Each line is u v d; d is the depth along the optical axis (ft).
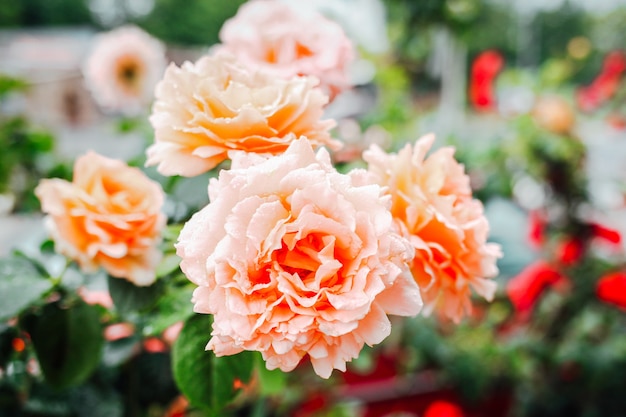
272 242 0.95
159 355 1.83
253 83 1.23
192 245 0.96
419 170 1.19
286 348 0.94
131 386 1.72
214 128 1.14
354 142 2.44
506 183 3.25
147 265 1.34
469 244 1.20
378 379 3.07
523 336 3.28
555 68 3.84
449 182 1.25
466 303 1.24
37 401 1.64
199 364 1.24
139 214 1.33
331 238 0.97
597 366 3.05
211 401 1.25
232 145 1.14
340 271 0.98
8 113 2.94
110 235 1.33
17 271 1.39
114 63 3.82
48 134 2.73
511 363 3.16
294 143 1.01
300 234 0.96
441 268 1.16
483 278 1.33
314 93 1.18
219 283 0.94
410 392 3.08
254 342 0.95
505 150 3.30
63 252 1.33
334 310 0.96
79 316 1.41
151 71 3.90
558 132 3.35
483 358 3.11
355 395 3.01
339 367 0.97
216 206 0.97
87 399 1.69
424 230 1.18
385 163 1.20
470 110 4.63
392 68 4.19
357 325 0.95
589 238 3.39
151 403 1.83
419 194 1.15
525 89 3.84
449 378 3.08
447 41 4.65
